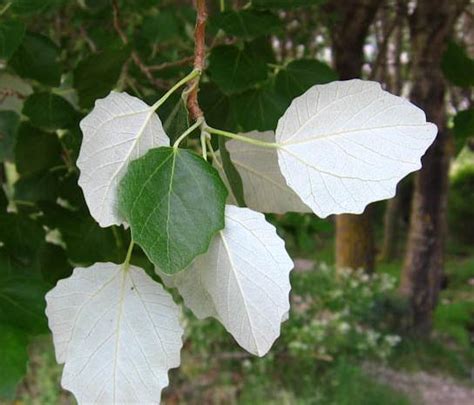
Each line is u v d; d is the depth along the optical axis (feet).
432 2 2.81
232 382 4.03
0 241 1.08
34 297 0.84
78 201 1.22
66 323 0.64
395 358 5.09
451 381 4.92
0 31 0.94
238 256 0.60
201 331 4.00
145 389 0.63
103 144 0.60
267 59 1.10
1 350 0.80
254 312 0.60
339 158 0.60
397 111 0.60
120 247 1.14
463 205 10.05
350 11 2.66
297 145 0.61
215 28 1.03
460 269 8.83
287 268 0.60
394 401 4.17
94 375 0.63
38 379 3.64
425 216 5.51
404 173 0.59
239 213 0.61
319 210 0.60
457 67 1.25
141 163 0.59
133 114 0.61
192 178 0.59
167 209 0.58
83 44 1.75
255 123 1.06
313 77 1.09
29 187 1.23
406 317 5.38
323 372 4.20
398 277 8.02
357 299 4.75
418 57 3.09
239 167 0.78
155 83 1.25
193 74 0.64
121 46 1.13
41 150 1.24
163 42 1.72
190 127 0.63
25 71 1.11
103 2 1.46
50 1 0.97
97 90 1.13
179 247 0.57
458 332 6.05
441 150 5.32
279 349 4.11
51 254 1.20
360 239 5.57
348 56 2.72
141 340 0.64
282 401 3.78
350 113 0.61
